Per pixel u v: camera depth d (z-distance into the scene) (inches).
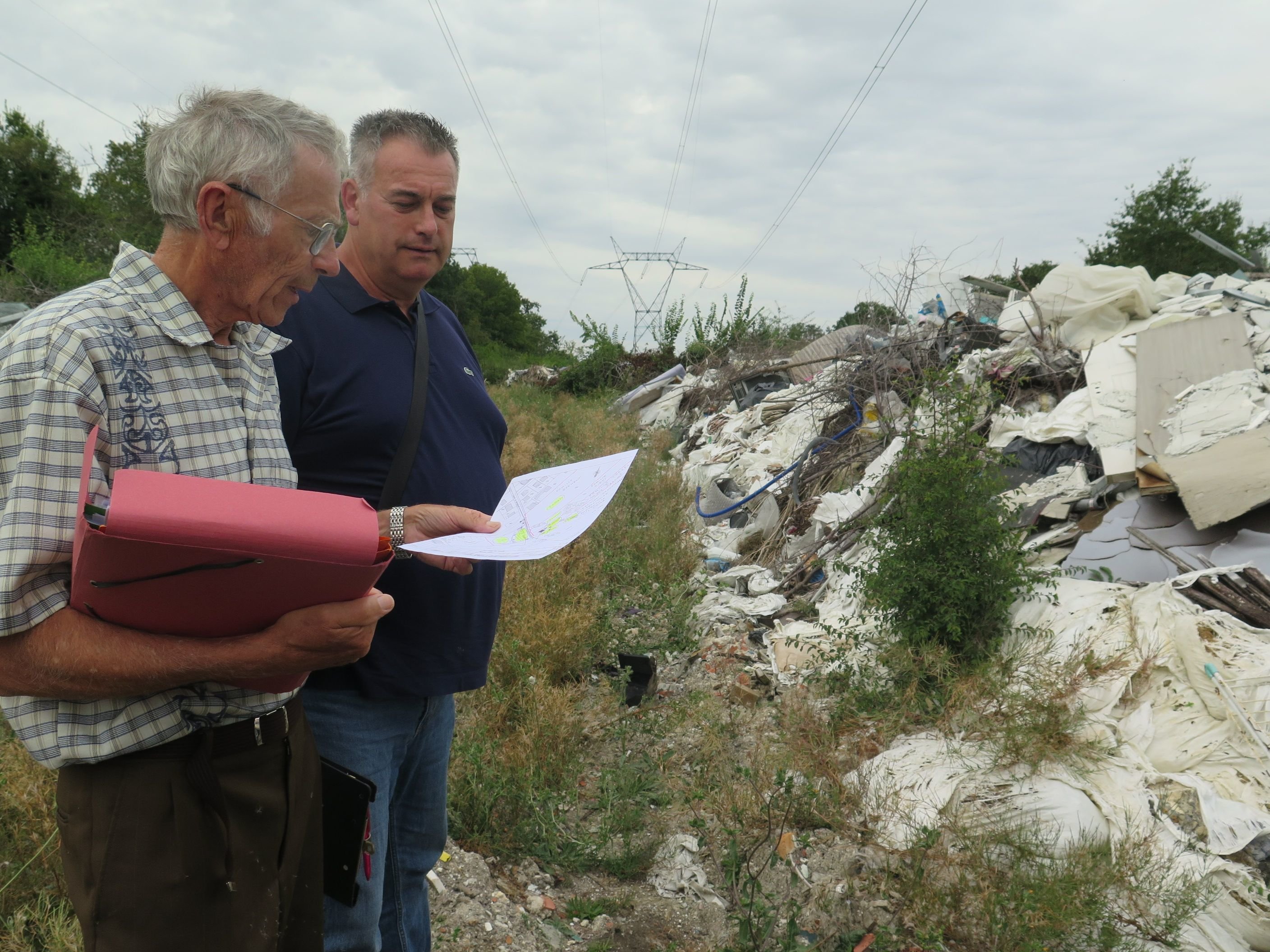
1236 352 221.3
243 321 61.6
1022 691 144.9
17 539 47.4
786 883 121.4
